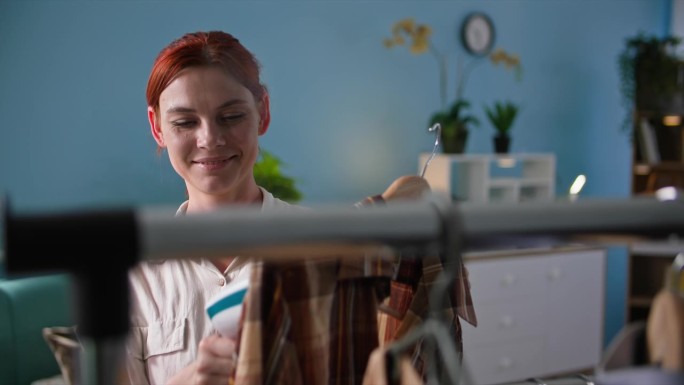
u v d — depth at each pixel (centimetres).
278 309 52
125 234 23
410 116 354
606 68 412
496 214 29
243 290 66
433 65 357
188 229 24
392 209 28
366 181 346
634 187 410
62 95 276
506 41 377
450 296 55
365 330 56
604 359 39
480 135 376
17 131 270
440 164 338
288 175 325
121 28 284
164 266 96
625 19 415
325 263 54
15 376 225
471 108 371
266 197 115
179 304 94
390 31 343
